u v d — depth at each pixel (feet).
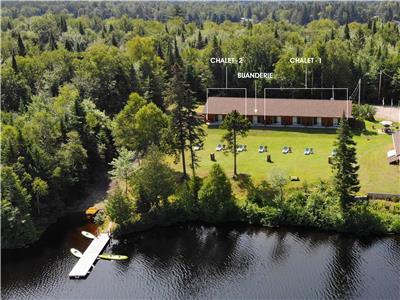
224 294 172.65
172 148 243.81
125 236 212.23
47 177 220.02
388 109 373.61
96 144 260.21
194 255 197.57
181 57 449.48
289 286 176.14
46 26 603.26
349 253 195.00
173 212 221.66
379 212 211.41
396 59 396.98
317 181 236.02
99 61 347.97
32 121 243.81
